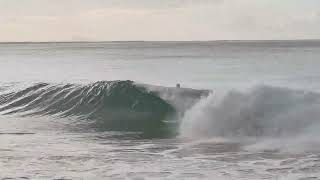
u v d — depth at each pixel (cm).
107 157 4456
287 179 3794
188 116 6106
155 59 10644
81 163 4256
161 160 4350
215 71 8644
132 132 5638
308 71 8075
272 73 8106
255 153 4600
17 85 7850
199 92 6706
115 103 6694
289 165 4162
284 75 7869
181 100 6512
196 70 8850
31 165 4209
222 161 4306
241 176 3875
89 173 3984
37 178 3847
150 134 5509
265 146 4875
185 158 4409
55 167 4144
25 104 7131
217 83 7406
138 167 4131
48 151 4678
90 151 4684
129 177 3878
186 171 4016
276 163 4231
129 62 10169
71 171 4031
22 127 5875
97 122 6241
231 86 6981
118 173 3975
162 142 5097
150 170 4053
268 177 3850
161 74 8569
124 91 6812
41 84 7656
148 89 6825
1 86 7825
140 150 4725
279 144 4938
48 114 6675
